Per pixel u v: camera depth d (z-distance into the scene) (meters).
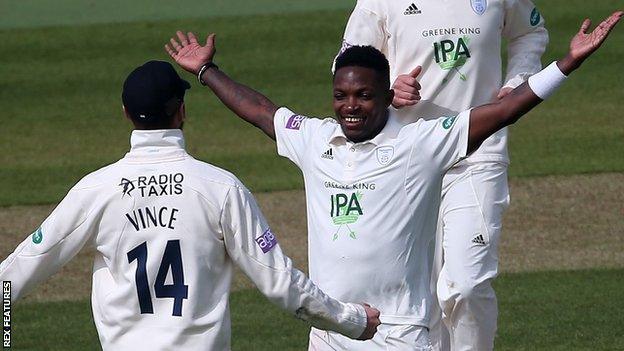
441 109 26.92
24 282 18.98
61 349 30.84
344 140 21.58
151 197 18.75
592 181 43.56
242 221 18.77
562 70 20.36
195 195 18.73
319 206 21.80
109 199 18.78
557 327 31.33
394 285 21.36
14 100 54.62
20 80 56.72
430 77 26.86
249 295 35.12
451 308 26.58
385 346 21.48
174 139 19.16
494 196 26.72
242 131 50.75
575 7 61.91
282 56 57.69
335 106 21.44
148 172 18.88
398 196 21.19
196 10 64.31
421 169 21.11
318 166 21.72
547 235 39.09
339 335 22.06
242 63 56.94
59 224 18.86
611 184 43.25
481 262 26.38
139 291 18.62
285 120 22.33
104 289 18.95
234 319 32.94
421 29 26.61
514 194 42.66
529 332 31.06
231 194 18.81
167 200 18.73
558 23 59.84
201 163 19.12
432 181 21.20
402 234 21.23
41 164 47.38
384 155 21.20
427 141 21.11
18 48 60.12
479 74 26.83
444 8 26.58
